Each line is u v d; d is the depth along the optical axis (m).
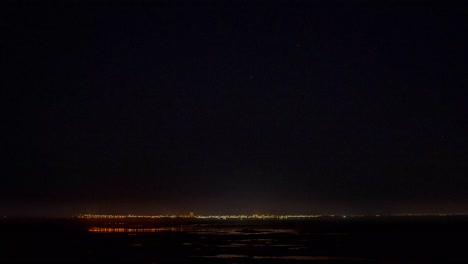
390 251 76.19
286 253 73.25
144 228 173.88
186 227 188.25
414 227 179.75
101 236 118.31
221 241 99.19
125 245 88.94
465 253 73.50
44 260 65.12
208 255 70.31
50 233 132.62
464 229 158.75
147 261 63.44
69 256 69.50
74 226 196.12
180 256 69.12
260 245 88.88
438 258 67.31
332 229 163.62
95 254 72.31
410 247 83.81
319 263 61.69
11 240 103.25
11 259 66.06
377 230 153.25
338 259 66.06
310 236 118.06
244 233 134.00
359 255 70.88
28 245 89.50
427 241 98.81
